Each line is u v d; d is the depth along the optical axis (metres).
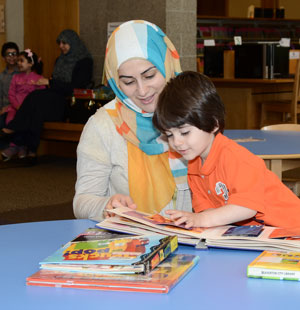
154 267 1.26
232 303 1.11
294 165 3.08
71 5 6.82
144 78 1.91
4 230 1.69
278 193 1.75
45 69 7.36
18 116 6.53
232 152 1.71
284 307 1.09
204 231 1.52
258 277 1.25
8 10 7.48
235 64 7.35
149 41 1.95
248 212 1.60
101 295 1.15
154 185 2.03
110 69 2.02
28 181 5.76
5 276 1.28
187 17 5.68
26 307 1.10
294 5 10.65
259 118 7.27
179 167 2.01
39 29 7.34
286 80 6.87
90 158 2.04
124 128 2.02
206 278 1.25
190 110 1.68
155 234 1.45
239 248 1.43
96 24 6.51
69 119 6.49
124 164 2.04
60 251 1.33
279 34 9.43
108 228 1.52
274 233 1.46
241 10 10.29
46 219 4.32
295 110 6.62
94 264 1.23
